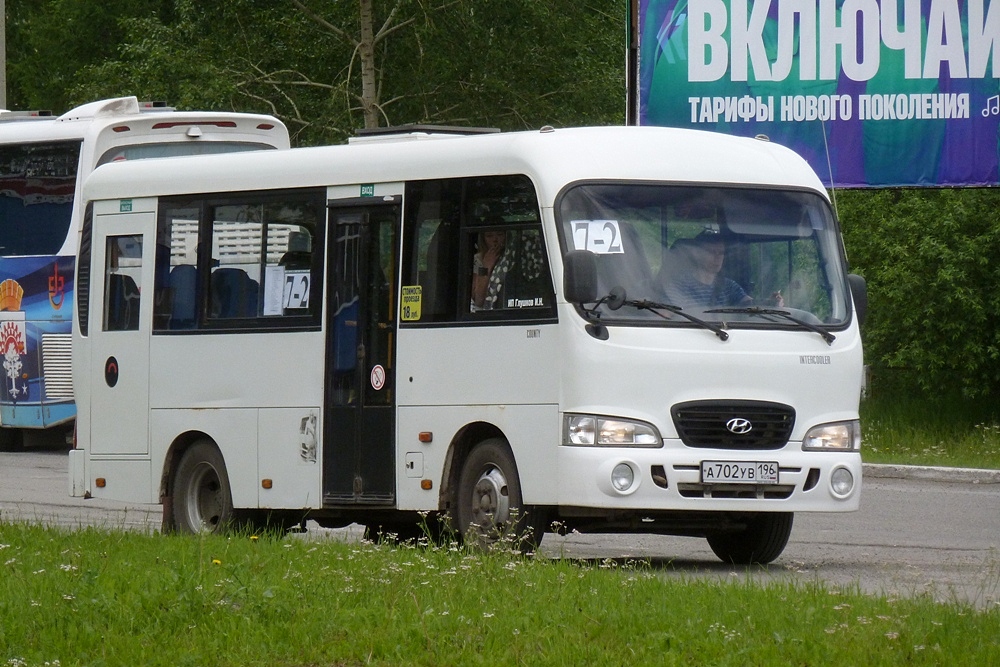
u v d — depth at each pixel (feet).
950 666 63.36
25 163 213.87
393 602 75.51
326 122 317.22
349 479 109.50
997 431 224.53
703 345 99.66
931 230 240.53
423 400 105.40
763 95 220.64
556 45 323.78
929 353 240.94
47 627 69.97
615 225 100.42
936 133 219.00
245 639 67.41
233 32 328.08
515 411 100.37
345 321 110.32
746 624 70.69
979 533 127.13
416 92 322.96
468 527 102.99
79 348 127.65
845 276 106.22
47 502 151.64
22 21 474.49
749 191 104.94
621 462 96.89
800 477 100.78
